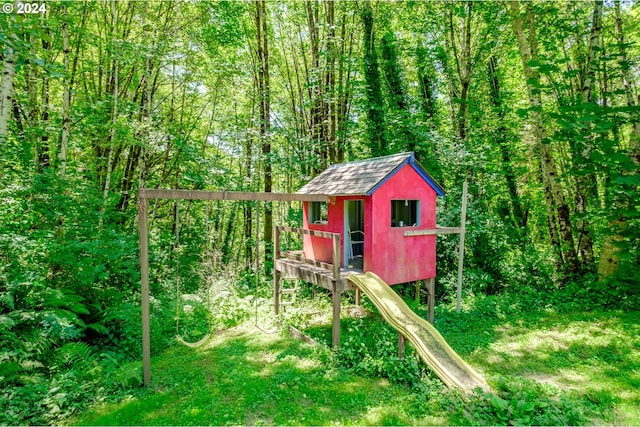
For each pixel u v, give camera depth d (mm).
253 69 13758
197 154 10734
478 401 4617
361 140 12938
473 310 8602
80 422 4250
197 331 7707
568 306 8289
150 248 9586
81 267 6379
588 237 9992
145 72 9836
